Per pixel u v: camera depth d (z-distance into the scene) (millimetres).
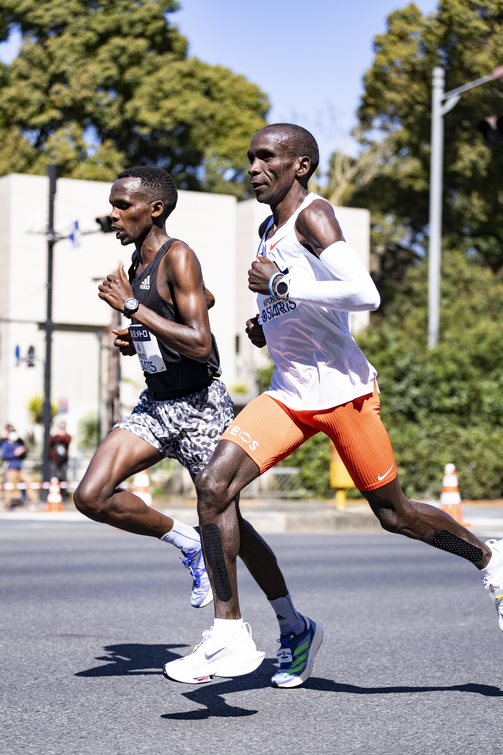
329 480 30531
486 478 30703
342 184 61312
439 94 36875
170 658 8273
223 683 7441
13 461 30891
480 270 56906
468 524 22406
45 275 41688
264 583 7113
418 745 5836
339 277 6203
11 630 9523
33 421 39750
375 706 6766
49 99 58688
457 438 30953
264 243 6641
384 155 61500
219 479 6414
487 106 56344
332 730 6145
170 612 10602
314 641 7320
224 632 6328
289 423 6566
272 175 6504
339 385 6488
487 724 6309
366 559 16031
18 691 7113
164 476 33062
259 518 22609
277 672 7391
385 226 62156
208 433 7176
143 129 59625
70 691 7125
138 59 59750
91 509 7078
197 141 62469
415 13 57594
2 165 57594
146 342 7078
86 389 42531
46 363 32281
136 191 7125
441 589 12648
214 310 44656
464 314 51000
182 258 7008
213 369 7191
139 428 7199
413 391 30891
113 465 7109
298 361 6508
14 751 5656
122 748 5715
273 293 6277
